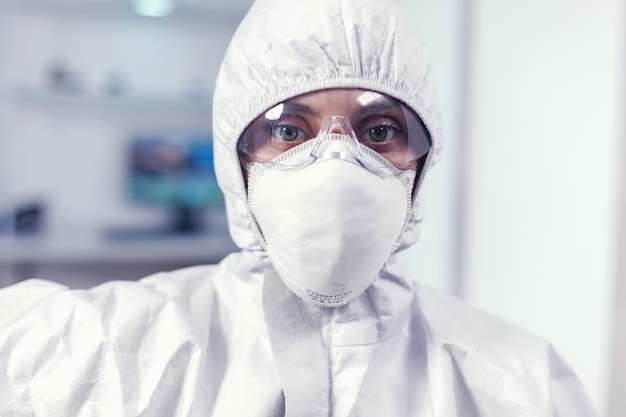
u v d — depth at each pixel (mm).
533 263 1341
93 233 2656
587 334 1243
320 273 590
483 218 1444
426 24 1609
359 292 616
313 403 605
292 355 623
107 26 2814
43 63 2770
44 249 2369
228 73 671
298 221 580
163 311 654
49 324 622
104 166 2908
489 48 1411
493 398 650
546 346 703
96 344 606
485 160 1434
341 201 565
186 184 2869
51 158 2840
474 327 718
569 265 1275
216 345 661
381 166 612
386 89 618
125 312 639
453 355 673
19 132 2775
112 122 2896
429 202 1620
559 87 1281
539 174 1323
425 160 681
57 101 2762
